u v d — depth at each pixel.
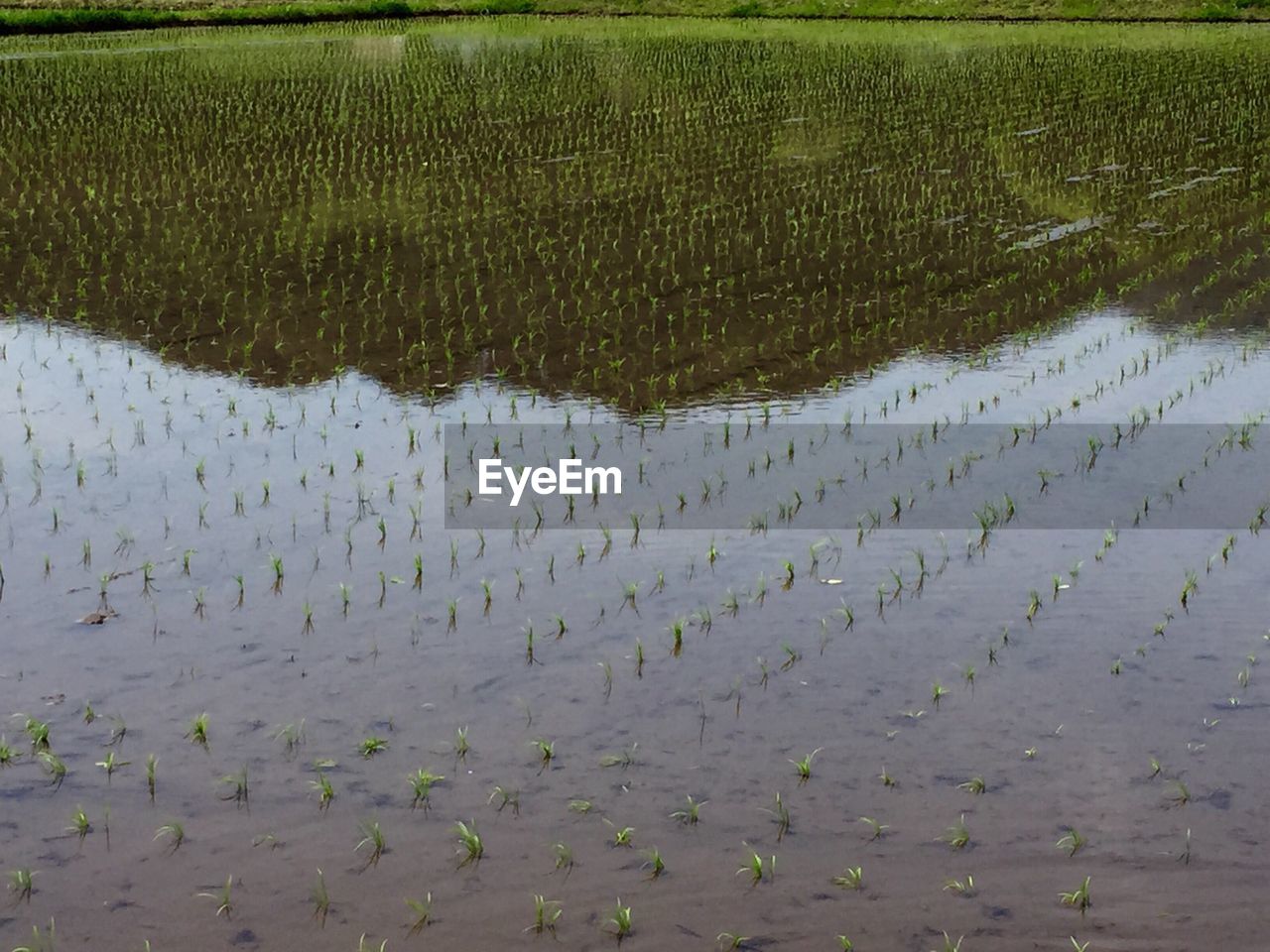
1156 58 26.77
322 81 24.47
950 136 19.36
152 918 4.37
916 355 10.51
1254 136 19.22
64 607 6.39
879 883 4.52
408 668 5.89
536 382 9.85
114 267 12.88
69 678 5.77
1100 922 4.32
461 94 23.14
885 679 5.78
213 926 4.34
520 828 4.82
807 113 21.17
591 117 20.95
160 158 17.78
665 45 29.84
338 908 4.42
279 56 28.22
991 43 29.61
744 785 5.05
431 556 6.96
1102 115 20.75
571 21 35.66
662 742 5.33
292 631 6.20
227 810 4.91
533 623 6.29
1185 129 19.72
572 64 26.77
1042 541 7.11
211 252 13.40
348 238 13.94
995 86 23.52
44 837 4.77
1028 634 6.14
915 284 12.55
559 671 5.87
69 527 7.27
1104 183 16.64
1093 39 30.19
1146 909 4.37
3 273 12.67
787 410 9.26
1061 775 5.07
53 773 5.12
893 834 4.76
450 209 15.19
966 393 9.59
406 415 9.12
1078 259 13.44
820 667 5.88
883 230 14.44
